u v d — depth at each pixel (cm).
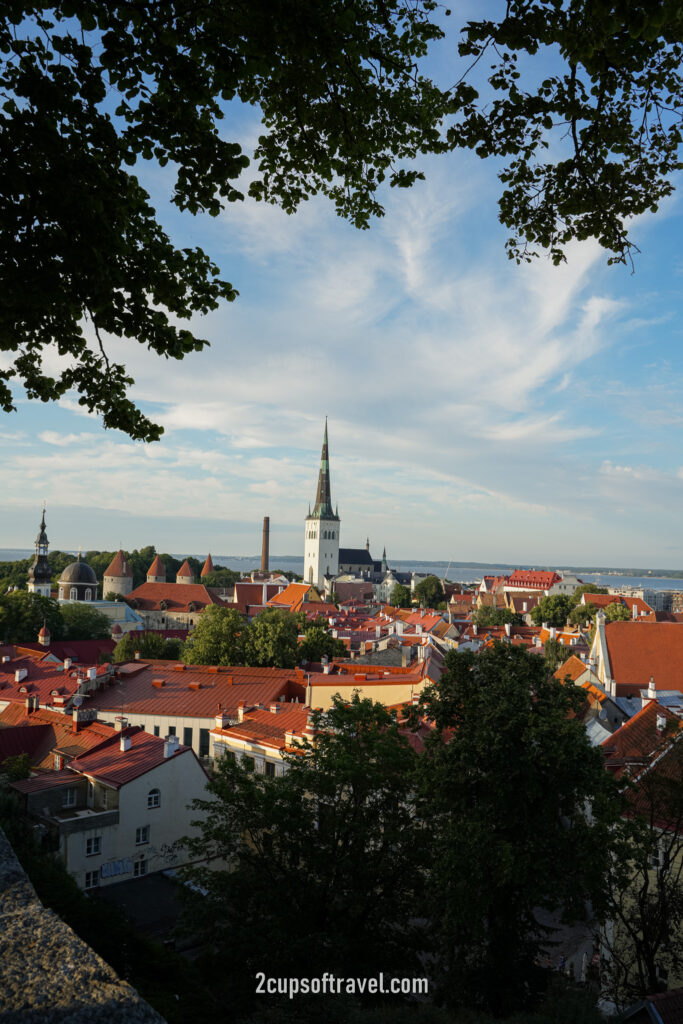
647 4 989
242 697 7100
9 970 770
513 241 1722
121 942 1811
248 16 1142
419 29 1445
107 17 1129
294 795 2850
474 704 2850
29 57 1150
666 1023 2166
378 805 2992
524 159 1598
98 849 4578
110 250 1184
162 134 1243
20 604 13275
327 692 6456
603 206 1634
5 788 4700
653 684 7369
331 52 1209
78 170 1163
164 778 4938
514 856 2394
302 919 2652
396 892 2900
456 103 1512
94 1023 690
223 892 2669
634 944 3088
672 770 3269
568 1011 2205
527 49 1259
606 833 2520
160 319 1313
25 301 1187
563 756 2486
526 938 2900
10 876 962
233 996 2328
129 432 1538
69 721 6081
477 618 19800
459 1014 2139
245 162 1295
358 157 1627
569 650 11112
